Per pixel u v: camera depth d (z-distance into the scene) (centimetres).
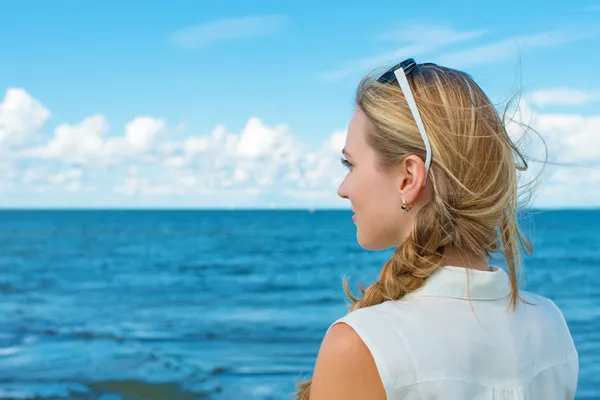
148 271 3800
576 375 145
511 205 138
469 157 128
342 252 5022
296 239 6681
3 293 2736
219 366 1186
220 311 2178
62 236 7838
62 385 1002
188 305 2353
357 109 145
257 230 8856
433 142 128
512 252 138
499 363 125
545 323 141
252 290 2892
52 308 2236
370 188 138
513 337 129
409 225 136
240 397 954
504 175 133
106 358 1231
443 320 123
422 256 130
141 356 1262
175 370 1131
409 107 132
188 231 8681
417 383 116
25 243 6550
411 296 129
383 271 137
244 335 1619
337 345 121
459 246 131
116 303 2406
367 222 140
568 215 11912
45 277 3453
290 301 2477
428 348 119
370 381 117
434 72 136
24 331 1642
